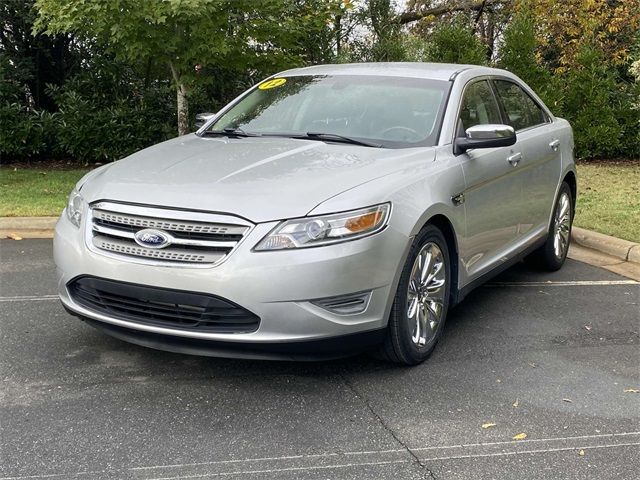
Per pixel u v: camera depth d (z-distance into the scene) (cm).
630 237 743
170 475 304
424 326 426
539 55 1530
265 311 352
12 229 770
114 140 1234
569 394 395
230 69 1059
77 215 407
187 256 361
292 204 361
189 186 381
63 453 320
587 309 548
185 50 932
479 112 525
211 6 833
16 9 1206
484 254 499
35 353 434
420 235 407
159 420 353
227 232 357
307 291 353
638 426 360
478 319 520
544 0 1547
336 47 1447
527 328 502
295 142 464
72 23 843
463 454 328
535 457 327
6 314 504
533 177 572
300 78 560
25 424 346
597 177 1186
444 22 1692
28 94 1323
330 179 386
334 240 358
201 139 500
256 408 368
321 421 356
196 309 360
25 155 1271
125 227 378
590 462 324
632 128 1384
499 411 372
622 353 458
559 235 655
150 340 378
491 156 497
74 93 1231
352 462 318
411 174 412
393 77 527
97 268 378
